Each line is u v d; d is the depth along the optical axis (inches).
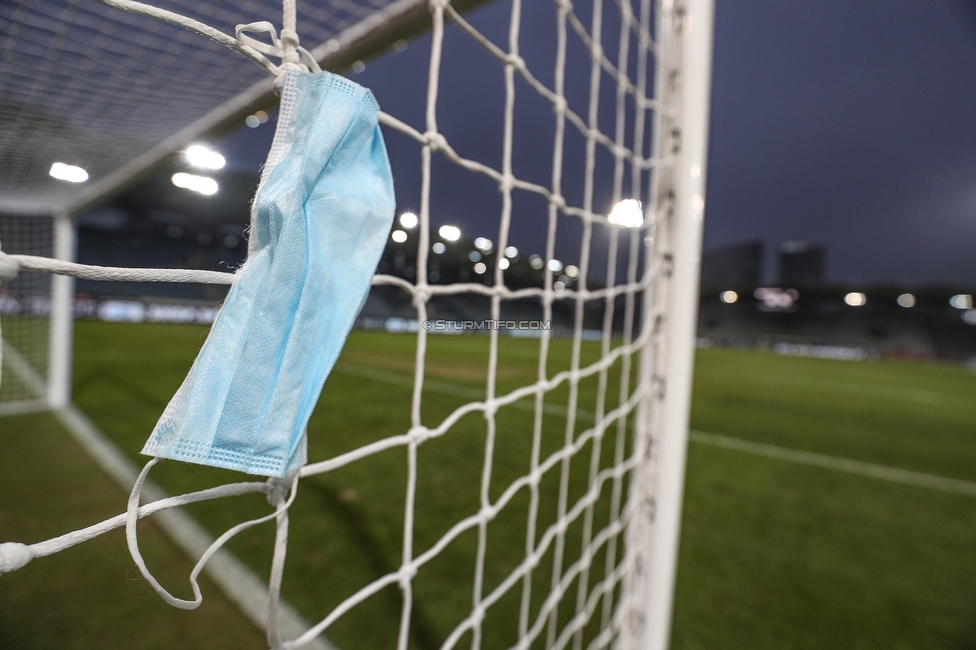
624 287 46.7
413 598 62.6
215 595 59.7
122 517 12.2
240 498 85.4
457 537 79.0
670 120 46.7
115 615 55.4
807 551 85.5
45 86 63.2
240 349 13.3
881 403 278.1
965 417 246.5
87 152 94.0
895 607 70.0
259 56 14.4
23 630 52.6
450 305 721.6
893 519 103.3
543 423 160.2
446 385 236.2
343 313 14.3
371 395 194.1
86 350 265.3
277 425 13.4
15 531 73.3
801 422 202.4
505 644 56.0
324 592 62.2
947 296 1135.0
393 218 15.6
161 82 69.7
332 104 14.3
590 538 82.4
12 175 97.4
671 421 45.9
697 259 46.0
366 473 103.8
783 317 1363.2
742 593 71.0
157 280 12.7
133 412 136.5
